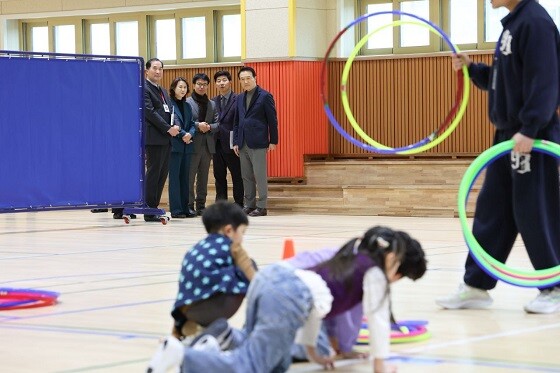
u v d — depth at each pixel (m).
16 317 5.92
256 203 15.18
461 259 8.82
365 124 16.05
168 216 14.34
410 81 15.73
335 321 4.59
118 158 13.03
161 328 5.51
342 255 4.20
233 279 4.74
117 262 8.80
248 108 14.86
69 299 6.63
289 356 4.05
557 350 4.86
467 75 6.49
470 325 5.61
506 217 6.26
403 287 7.08
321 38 16.28
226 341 4.21
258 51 16.19
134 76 13.12
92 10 19.12
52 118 12.45
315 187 15.67
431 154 15.61
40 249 10.07
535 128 5.93
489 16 15.59
